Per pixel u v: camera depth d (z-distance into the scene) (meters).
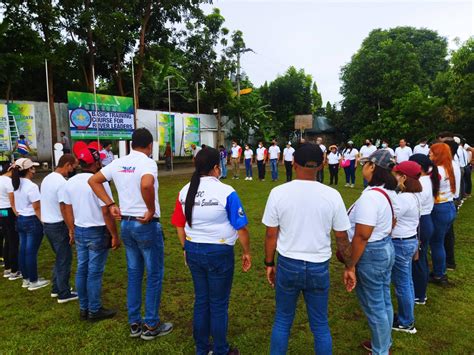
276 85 32.69
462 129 22.42
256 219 7.63
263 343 3.12
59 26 16.47
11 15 14.53
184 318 3.56
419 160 3.59
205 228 2.63
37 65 15.09
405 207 2.96
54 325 3.43
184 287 4.27
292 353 2.96
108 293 4.14
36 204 4.02
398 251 3.08
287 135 32.66
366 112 29.16
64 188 3.49
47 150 17.44
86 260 3.49
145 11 19.73
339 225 2.34
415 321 3.45
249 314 3.63
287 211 2.32
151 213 3.01
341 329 3.34
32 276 4.24
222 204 2.59
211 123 26.22
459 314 3.59
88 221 3.37
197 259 2.66
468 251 5.46
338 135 33.47
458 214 7.88
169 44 21.44
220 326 2.75
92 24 16.78
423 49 33.62
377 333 2.67
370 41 35.25
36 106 17.00
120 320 3.53
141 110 20.73
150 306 3.17
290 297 2.43
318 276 2.32
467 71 21.86
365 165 2.72
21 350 3.03
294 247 2.33
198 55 22.72
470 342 3.11
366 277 2.61
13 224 4.57
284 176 16.09
